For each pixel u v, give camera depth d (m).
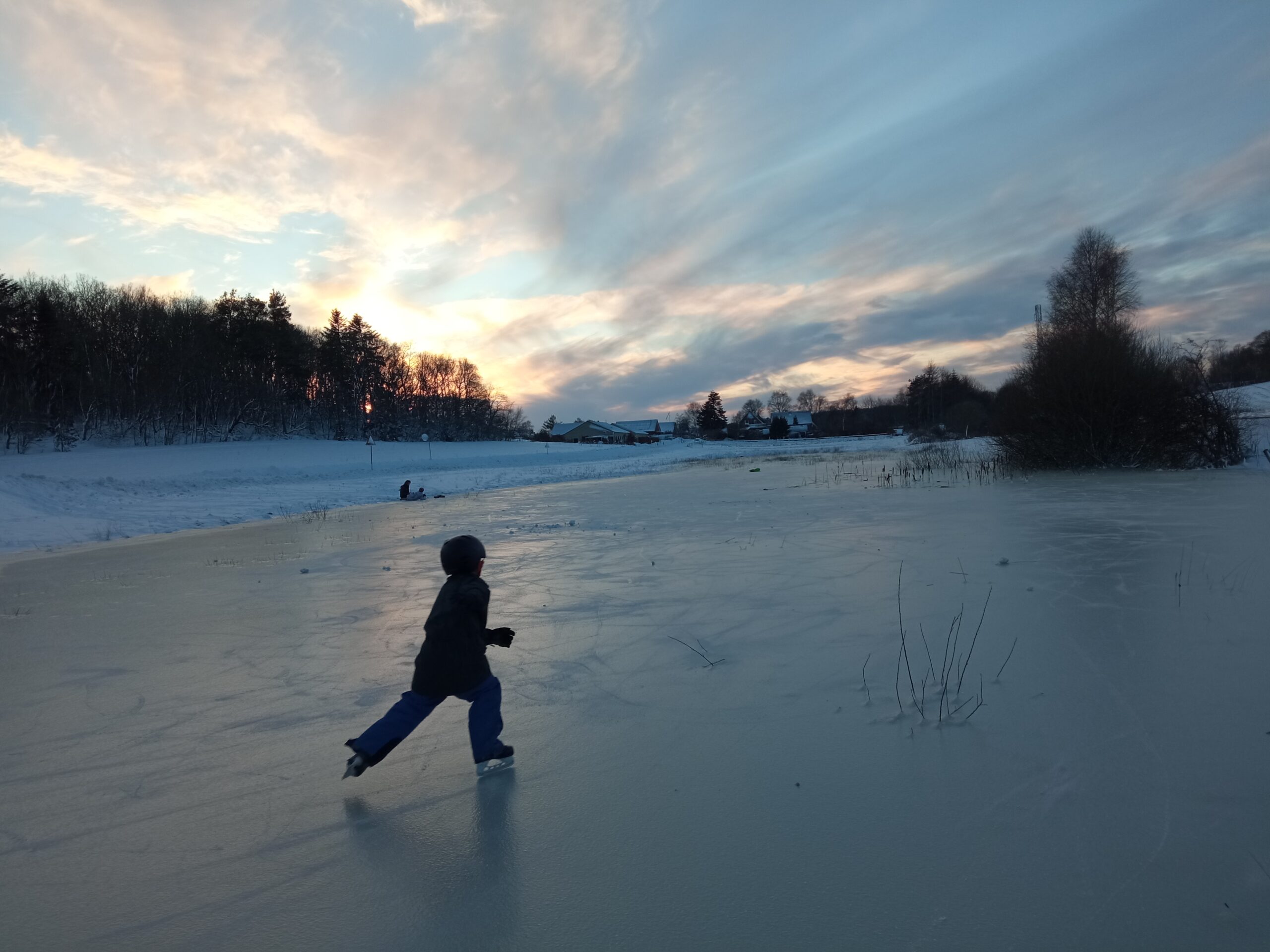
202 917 2.42
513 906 2.39
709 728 3.77
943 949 2.06
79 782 3.51
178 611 7.36
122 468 33.28
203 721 4.26
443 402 91.88
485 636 3.46
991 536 9.40
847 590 6.71
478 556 3.58
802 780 3.14
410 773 3.45
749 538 10.39
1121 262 41.88
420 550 11.09
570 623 6.06
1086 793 2.89
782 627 5.57
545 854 2.69
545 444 72.19
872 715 3.81
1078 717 3.63
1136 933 2.08
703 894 2.39
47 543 14.19
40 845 2.94
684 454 59.16
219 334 62.38
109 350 54.28
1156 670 4.21
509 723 3.97
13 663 5.64
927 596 6.30
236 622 6.77
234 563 10.61
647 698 4.25
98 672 5.33
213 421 62.03
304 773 3.50
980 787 2.99
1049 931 2.11
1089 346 20.03
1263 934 2.05
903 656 4.74
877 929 2.16
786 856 2.58
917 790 3.00
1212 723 3.48
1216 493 13.10
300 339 69.75
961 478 19.16
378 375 79.69
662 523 12.91
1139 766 3.09
